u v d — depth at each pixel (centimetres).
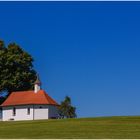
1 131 6431
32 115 12144
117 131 6159
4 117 12519
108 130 6297
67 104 13475
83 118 8344
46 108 12181
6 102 12556
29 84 13425
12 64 13375
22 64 13588
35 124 7512
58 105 12575
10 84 13175
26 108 12238
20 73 13362
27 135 5822
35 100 12231
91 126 6831
